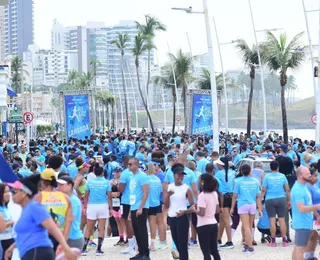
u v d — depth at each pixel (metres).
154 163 16.44
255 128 186.62
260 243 15.63
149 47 79.81
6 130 70.44
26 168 20.06
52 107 162.00
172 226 12.33
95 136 42.19
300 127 184.38
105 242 16.20
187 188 12.27
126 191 14.51
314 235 11.98
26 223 8.05
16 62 137.12
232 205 14.47
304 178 11.23
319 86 37.16
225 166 15.32
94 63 120.50
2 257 10.09
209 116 41.47
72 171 18.09
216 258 11.76
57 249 9.27
